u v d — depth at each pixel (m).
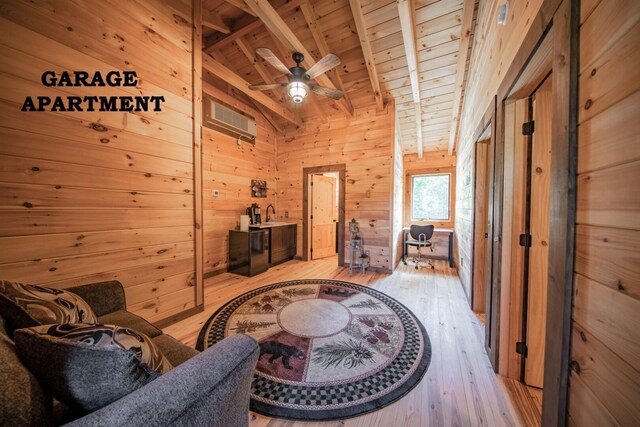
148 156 2.06
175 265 2.29
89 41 1.71
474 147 2.53
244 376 0.86
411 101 3.94
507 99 1.51
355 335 2.09
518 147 1.51
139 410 0.55
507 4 1.49
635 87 0.52
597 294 0.64
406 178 5.75
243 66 3.75
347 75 3.55
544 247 1.48
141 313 2.04
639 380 0.51
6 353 0.61
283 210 5.10
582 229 0.70
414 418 1.29
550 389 0.84
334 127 4.46
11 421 0.50
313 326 2.24
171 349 1.16
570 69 0.73
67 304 1.03
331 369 1.66
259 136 4.71
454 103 3.61
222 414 0.76
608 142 0.60
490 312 1.72
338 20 2.76
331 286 3.35
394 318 2.40
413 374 1.61
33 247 1.51
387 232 4.00
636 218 0.52
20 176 1.46
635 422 0.51
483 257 2.52
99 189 1.79
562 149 0.77
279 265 4.54
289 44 2.42
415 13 2.50
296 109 4.49
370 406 1.36
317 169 4.66
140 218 2.03
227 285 3.41
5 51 1.40
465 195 3.32
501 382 1.54
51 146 1.57
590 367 0.66
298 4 2.58
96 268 1.78
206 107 3.69
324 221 5.22
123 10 1.87
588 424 0.65
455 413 1.32
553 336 0.82
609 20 0.59
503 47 1.59
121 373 0.61
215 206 3.90
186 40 2.33
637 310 0.51
